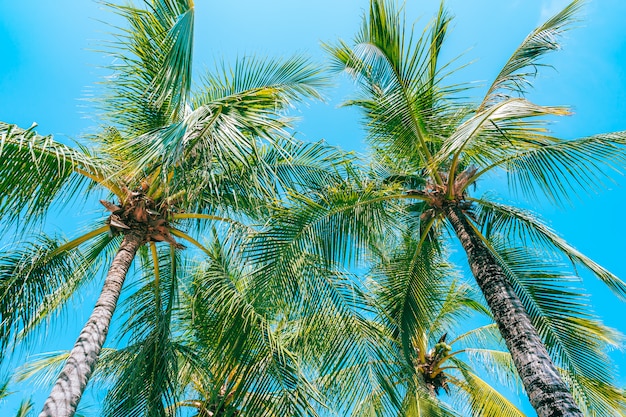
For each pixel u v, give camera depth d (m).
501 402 10.07
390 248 8.01
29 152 5.39
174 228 7.20
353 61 8.66
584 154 7.00
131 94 7.42
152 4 6.75
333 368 6.07
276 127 5.60
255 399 5.86
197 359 7.11
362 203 6.91
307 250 6.43
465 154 8.41
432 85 8.09
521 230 7.91
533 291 7.70
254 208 7.22
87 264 7.71
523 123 6.81
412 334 8.07
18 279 6.48
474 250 6.91
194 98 7.71
